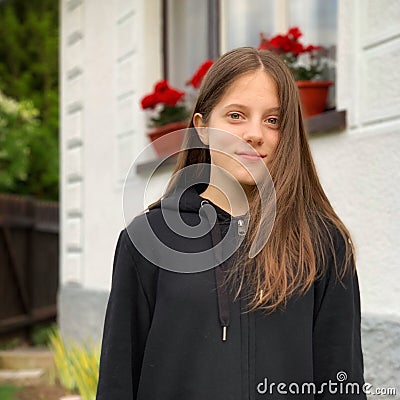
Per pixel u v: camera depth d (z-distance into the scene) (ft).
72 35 20.84
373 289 10.46
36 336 27.25
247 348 5.50
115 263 5.90
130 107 17.79
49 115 45.21
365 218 10.63
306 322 5.61
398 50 10.12
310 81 12.41
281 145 5.83
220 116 5.89
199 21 16.84
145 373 5.59
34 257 28.84
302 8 13.97
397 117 10.12
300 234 5.74
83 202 20.29
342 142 11.12
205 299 5.55
